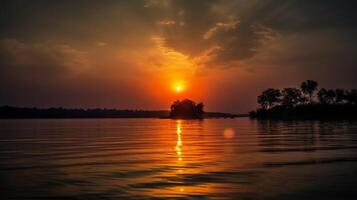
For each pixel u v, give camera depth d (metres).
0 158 40.25
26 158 40.22
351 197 20.67
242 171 29.73
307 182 24.78
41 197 21.22
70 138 79.00
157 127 161.50
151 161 36.69
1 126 174.88
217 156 40.66
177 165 33.56
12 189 23.31
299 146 52.38
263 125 161.88
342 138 68.44
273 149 48.28
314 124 156.25
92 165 34.06
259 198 20.56
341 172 28.84
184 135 89.12
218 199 20.41
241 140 67.56
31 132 110.44
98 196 21.33
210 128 140.62
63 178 27.14
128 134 96.69
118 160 37.69
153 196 21.20
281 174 28.08
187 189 22.97
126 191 22.55
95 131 118.19
